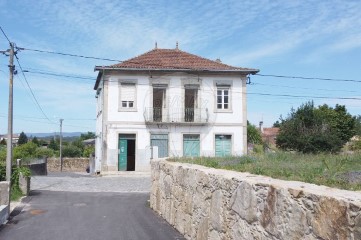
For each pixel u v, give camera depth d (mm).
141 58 33375
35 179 24953
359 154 10133
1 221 10250
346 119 41094
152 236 8883
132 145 32125
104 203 14438
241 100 32938
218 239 6551
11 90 17125
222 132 32594
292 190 4227
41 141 79062
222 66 33094
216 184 6688
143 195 16922
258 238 5027
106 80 31594
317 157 10211
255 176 5902
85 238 8758
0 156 32219
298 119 27281
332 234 3564
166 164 11016
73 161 48906
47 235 9078
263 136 54469
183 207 8914
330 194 3703
